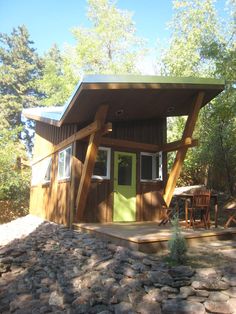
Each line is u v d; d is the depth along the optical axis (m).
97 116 7.19
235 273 4.12
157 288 3.90
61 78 22.02
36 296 4.48
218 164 12.11
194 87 7.58
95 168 8.88
